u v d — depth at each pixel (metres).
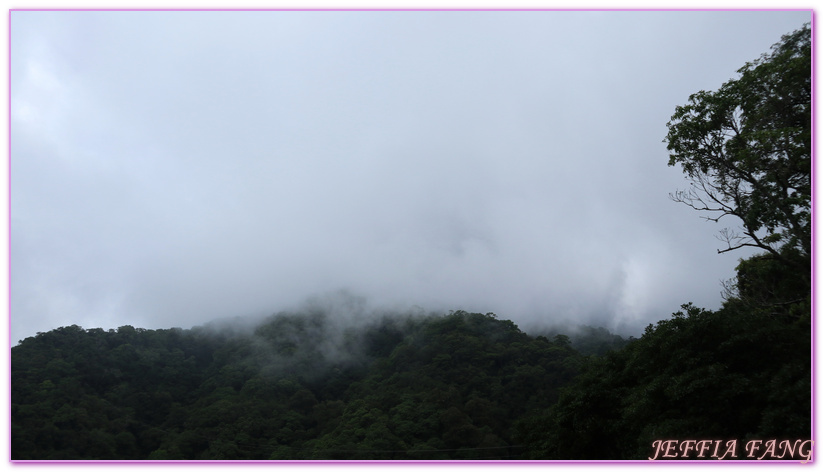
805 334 18.94
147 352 99.69
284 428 79.38
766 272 24.66
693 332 20.27
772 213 22.47
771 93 22.58
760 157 22.27
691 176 25.20
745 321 19.77
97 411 75.62
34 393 72.31
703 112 24.06
